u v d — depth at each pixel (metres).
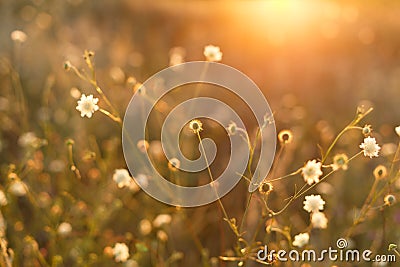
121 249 0.98
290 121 1.65
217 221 1.21
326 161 1.38
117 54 1.93
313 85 2.01
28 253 1.08
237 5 2.54
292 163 1.35
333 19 2.61
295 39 2.32
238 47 2.26
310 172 0.83
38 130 1.44
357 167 1.36
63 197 1.24
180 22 2.47
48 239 1.16
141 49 2.24
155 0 2.61
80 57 1.74
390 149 1.30
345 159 0.84
